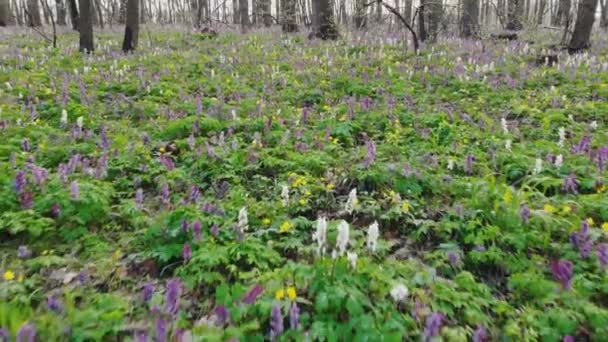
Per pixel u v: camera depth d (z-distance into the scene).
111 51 18.14
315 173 6.85
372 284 4.08
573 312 3.79
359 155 7.05
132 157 7.03
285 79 12.43
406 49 17.34
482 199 5.55
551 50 17.84
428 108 9.68
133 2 18.23
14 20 41.91
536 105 9.89
